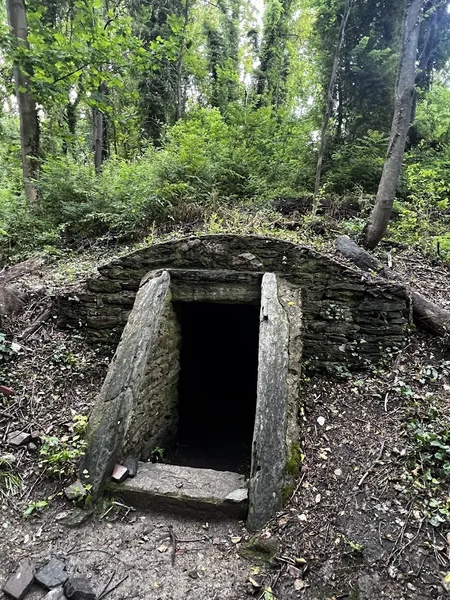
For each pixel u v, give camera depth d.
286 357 3.56
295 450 3.15
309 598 2.31
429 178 7.46
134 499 3.04
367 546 2.57
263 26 15.55
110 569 2.53
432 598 2.25
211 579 2.46
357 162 8.03
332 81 7.46
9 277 5.86
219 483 3.13
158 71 13.41
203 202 7.23
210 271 4.41
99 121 10.95
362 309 4.30
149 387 3.94
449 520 2.65
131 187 7.29
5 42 6.95
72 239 7.32
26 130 8.28
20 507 2.95
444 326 4.23
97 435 3.28
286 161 8.93
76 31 7.49
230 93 14.41
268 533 2.69
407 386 3.87
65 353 4.63
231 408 6.21
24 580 2.40
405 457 3.16
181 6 13.62
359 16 8.73
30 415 3.77
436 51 9.54
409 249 6.14
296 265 4.36
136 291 4.70
